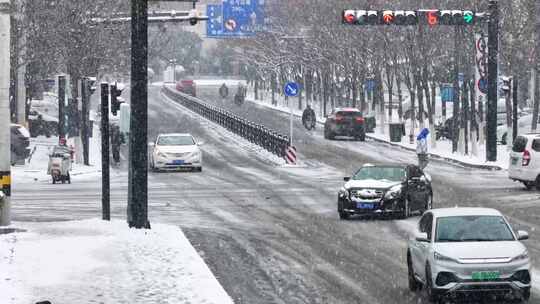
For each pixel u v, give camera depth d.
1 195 41.94
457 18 85.12
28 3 84.69
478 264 28.59
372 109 152.88
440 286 28.75
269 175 78.81
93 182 74.06
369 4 122.12
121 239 39.62
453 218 31.02
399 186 51.50
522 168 65.12
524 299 29.05
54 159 72.81
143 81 43.09
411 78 150.38
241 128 117.06
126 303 27.73
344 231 46.53
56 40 88.25
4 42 41.44
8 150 42.16
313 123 131.88
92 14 90.06
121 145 110.62
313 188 68.56
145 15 42.94
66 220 49.41
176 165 81.62
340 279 33.31
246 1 170.62
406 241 43.03
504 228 30.69
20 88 92.44
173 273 32.47
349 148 105.00
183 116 153.75
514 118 95.75
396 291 31.25
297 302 29.12
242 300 29.38
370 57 133.62
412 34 111.31
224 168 85.56
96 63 93.88
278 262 36.91
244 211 55.12
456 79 100.81
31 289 29.47
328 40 140.75
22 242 38.62
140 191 43.34
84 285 30.25
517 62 100.94
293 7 161.75
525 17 103.62
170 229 43.97
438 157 97.25
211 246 40.75
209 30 171.62
